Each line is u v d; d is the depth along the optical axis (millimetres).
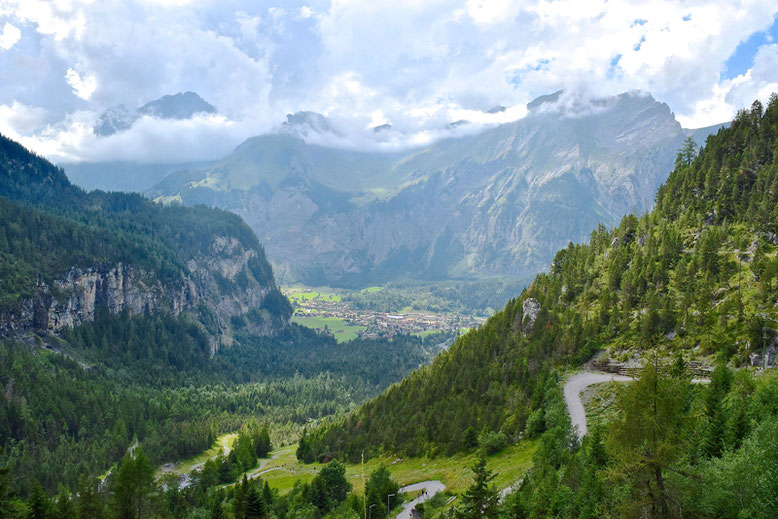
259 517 116625
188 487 183500
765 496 62344
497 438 151625
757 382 104750
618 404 60219
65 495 121750
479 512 86688
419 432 189000
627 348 174500
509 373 187625
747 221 196375
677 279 186750
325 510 145250
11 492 107000
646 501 56906
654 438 57094
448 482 144875
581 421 133625
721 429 86750
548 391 153875
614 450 60062
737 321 154375
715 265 183625
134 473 115375
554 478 93812
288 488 183500
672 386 57875
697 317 165250
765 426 75312
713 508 62125
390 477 152750
